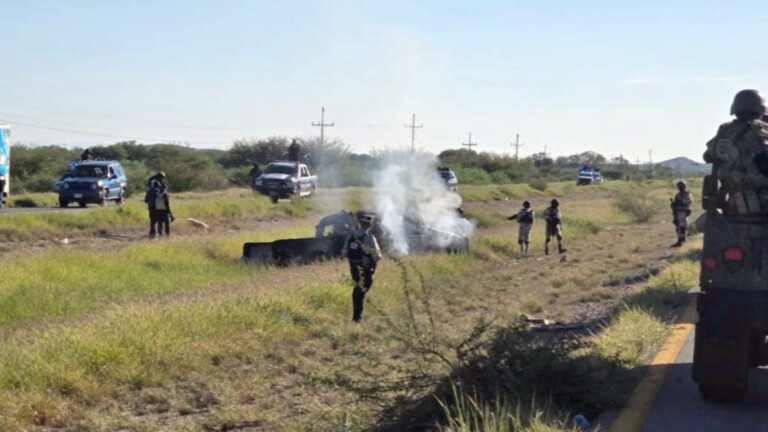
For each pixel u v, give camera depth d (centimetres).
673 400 878
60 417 939
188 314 1339
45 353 1098
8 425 891
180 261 2159
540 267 2434
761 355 928
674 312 1434
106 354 1112
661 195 6794
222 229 3428
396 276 1833
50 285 1695
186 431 895
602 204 6012
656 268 2231
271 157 10381
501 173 10019
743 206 838
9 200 4278
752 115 847
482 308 1675
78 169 4238
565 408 818
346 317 1498
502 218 4012
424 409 815
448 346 873
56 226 3061
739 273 834
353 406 887
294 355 1224
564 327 1423
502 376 822
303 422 880
